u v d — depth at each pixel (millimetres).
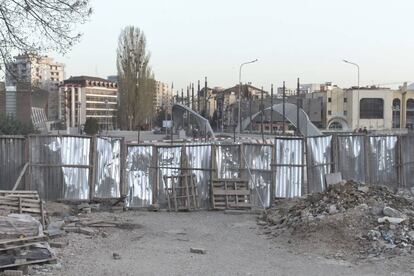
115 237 12570
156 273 9172
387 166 18438
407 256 10461
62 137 16891
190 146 17594
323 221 12289
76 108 123188
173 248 11531
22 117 50469
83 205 16609
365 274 9469
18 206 12336
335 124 135375
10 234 8844
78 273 8906
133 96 85500
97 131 74312
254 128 111812
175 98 134500
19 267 8672
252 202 17406
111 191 17219
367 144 18203
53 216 14883
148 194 17406
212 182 17406
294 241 12227
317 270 9750
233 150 17688
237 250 11516
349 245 11352
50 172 16766
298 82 66438
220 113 117625
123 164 17312
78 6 17078
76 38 29828
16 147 16609
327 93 135375
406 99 135250
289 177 17828
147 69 86688
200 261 10289
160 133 78250
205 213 16844
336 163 18000
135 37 85500
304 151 17844
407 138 18609
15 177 16562
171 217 15969
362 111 131500
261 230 14016
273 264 10203
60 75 121875
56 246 10875
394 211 12430
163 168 17484
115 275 8922
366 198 13383
